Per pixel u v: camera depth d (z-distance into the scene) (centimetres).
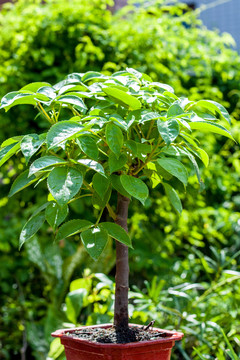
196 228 325
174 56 332
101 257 271
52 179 114
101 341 129
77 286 248
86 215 308
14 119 310
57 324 259
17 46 314
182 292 242
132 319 212
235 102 374
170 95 138
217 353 200
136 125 141
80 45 302
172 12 358
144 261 307
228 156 370
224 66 365
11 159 319
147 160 135
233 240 341
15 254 328
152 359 128
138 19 337
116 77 139
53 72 307
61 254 293
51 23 311
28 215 308
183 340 218
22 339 310
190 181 307
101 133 134
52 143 112
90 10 324
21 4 344
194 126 132
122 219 142
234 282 247
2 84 307
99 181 128
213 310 248
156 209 322
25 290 330
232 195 371
